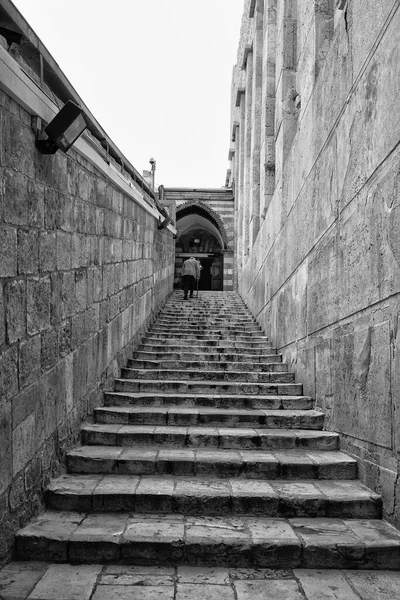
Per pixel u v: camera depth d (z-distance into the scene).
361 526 4.33
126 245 8.50
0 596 3.42
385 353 4.46
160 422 6.36
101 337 6.88
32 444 4.41
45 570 3.83
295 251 8.21
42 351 4.66
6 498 3.89
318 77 6.88
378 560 3.92
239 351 9.86
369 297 4.84
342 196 5.71
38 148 4.55
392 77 4.31
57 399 5.08
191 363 8.67
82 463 5.25
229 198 25.66
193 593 3.54
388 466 4.43
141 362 8.68
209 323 12.59
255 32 15.33
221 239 27.12
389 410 4.38
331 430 6.04
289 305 8.64
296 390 7.52
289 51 9.46
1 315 3.82
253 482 5.03
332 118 6.13
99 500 4.60
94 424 6.25
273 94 12.16
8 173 3.96
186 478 5.12
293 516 4.56
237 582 3.71
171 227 15.80
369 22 4.89
